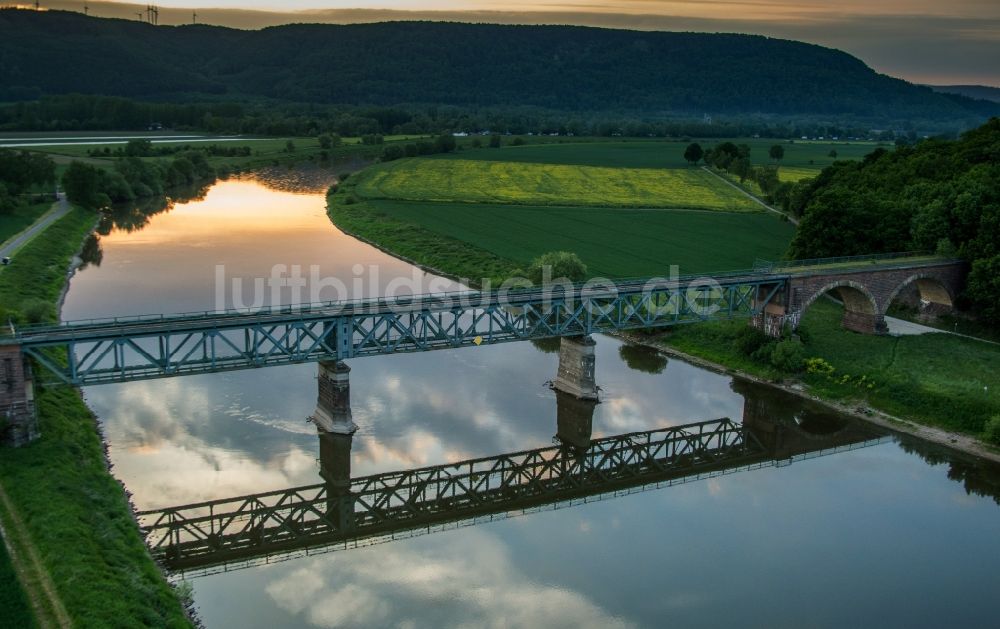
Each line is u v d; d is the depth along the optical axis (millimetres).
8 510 56125
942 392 90500
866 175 149375
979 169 126000
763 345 103688
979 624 58500
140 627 47156
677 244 159875
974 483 78562
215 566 61531
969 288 108812
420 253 155625
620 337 118562
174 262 147375
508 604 59375
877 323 107875
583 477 79750
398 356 107562
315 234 178875
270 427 83812
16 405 65000
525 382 100250
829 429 90625
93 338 70812
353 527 69062
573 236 167625
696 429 90688
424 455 81438
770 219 188750
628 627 57281
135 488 70750
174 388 92125
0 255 133125
